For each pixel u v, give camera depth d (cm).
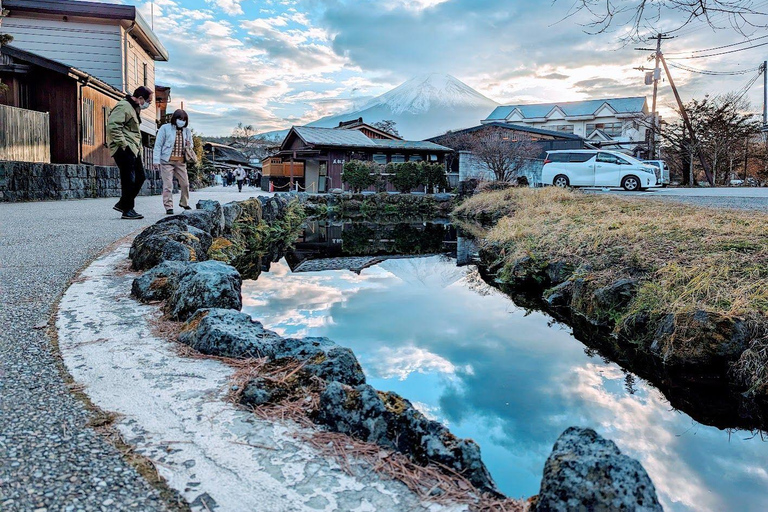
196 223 633
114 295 340
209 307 283
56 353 233
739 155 3628
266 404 188
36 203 1123
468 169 2752
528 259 682
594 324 471
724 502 213
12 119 1224
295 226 1506
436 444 159
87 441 159
